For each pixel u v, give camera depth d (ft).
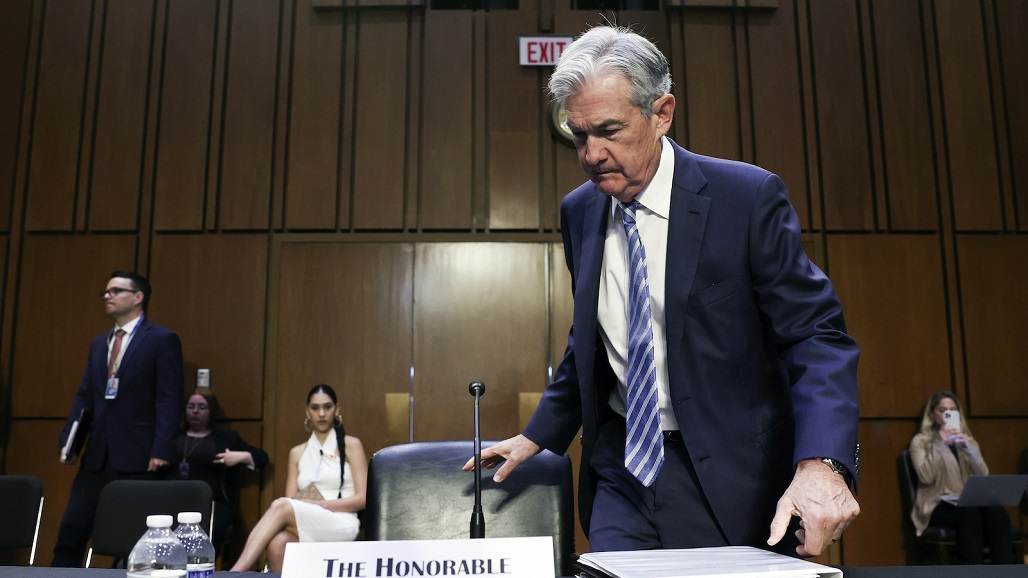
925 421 14.80
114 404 13.24
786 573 2.80
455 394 15.58
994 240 16.16
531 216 15.99
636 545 4.53
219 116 16.33
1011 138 16.43
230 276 15.87
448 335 15.74
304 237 16.02
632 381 4.58
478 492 4.63
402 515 5.13
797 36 16.57
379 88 16.39
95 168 16.19
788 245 4.42
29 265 15.98
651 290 4.70
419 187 16.22
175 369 13.47
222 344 15.66
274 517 11.97
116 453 13.10
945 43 16.63
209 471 14.14
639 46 4.33
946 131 16.40
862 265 16.02
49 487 15.30
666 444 4.64
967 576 3.22
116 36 16.58
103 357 13.62
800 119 16.29
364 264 15.93
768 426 4.52
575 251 5.28
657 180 4.70
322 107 16.30
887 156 16.25
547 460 5.32
